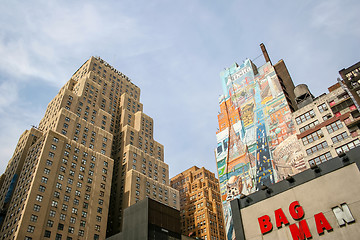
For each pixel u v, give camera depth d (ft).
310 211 119.34
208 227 407.23
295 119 257.55
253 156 357.20
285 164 317.01
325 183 120.67
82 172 314.76
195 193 476.95
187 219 442.09
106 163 348.18
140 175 380.78
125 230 239.71
